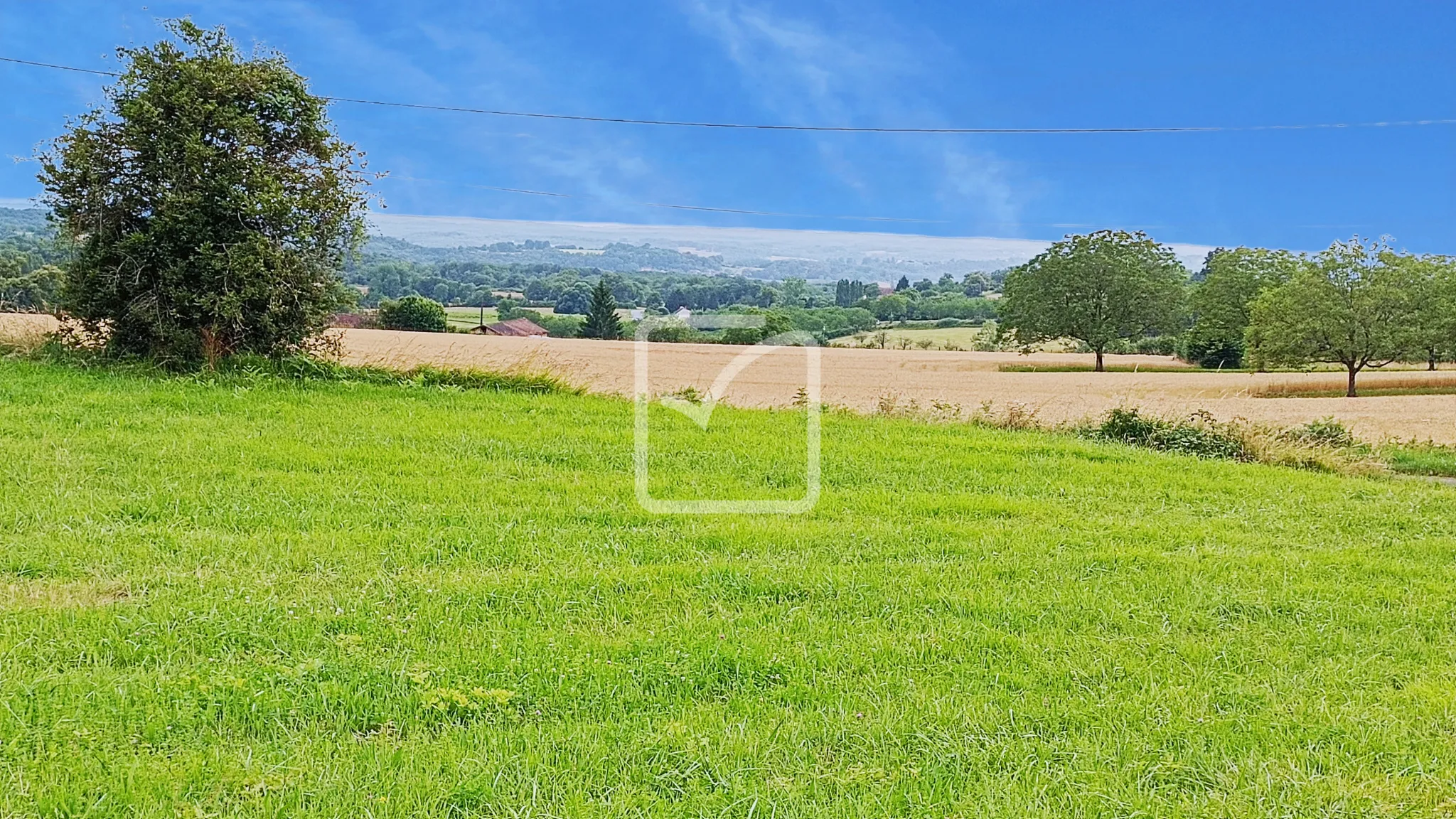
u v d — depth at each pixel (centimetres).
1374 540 970
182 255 1680
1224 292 6812
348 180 1827
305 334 1795
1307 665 575
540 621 588
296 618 563
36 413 1210
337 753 409
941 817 386
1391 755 452
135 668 487
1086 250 6962
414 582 649
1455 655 603
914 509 991
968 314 7431
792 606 641
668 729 442
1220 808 400
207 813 360
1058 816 390
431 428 1300
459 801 378
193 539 723
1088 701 502
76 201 1662
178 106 1664
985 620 632
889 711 476
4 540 697
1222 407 3491
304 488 906
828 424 1636
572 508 904
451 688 475
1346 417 3133
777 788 398
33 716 421
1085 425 1925
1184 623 643
